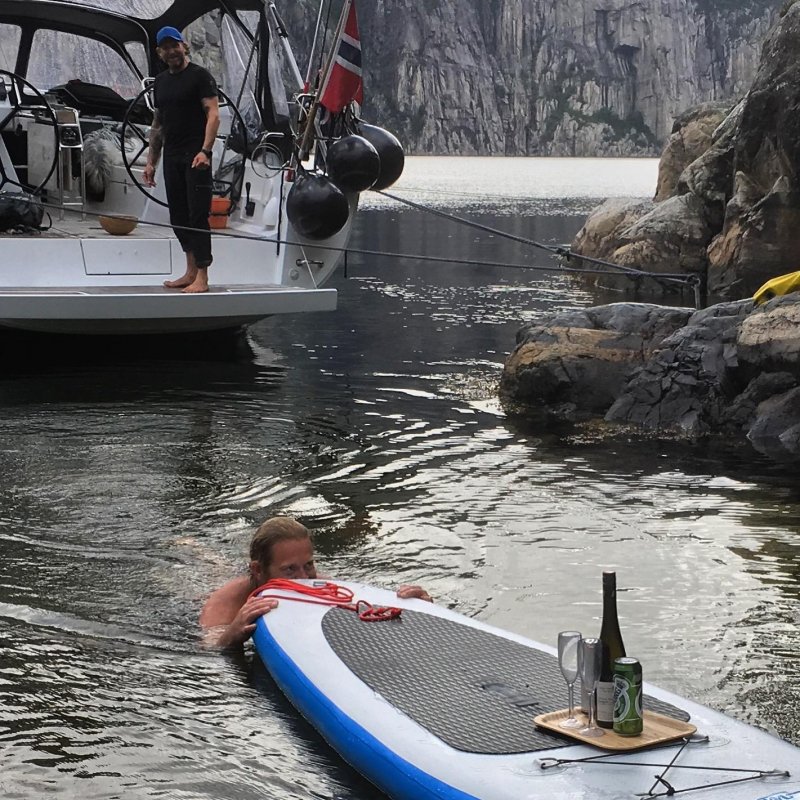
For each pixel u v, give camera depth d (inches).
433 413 356.8
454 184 2284.7
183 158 378.3
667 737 129.7
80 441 306.2
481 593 205.6
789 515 254.2
